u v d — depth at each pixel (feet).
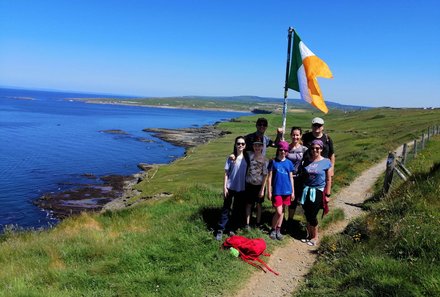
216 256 28.25
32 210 99.30
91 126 368.48
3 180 129.39
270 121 413.59
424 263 20.93
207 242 31.27
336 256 27.30
